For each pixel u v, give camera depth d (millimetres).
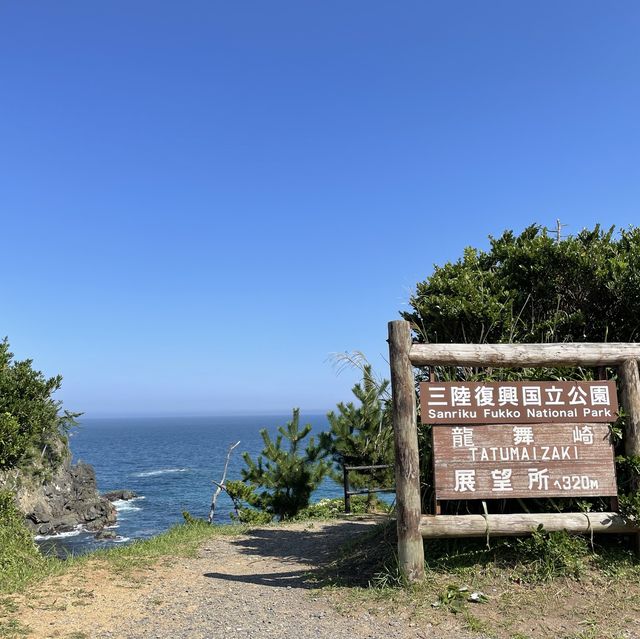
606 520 5574
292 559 7621
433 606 4980
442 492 5633
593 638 4348
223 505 34375
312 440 13969
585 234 7527
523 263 7207
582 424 5797
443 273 7551
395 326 5715
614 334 6891
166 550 8047
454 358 5738
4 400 9031
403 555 5480
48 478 13211
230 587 6051
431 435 6055
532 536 5570
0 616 4805
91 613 5066
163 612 5176
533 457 5723
